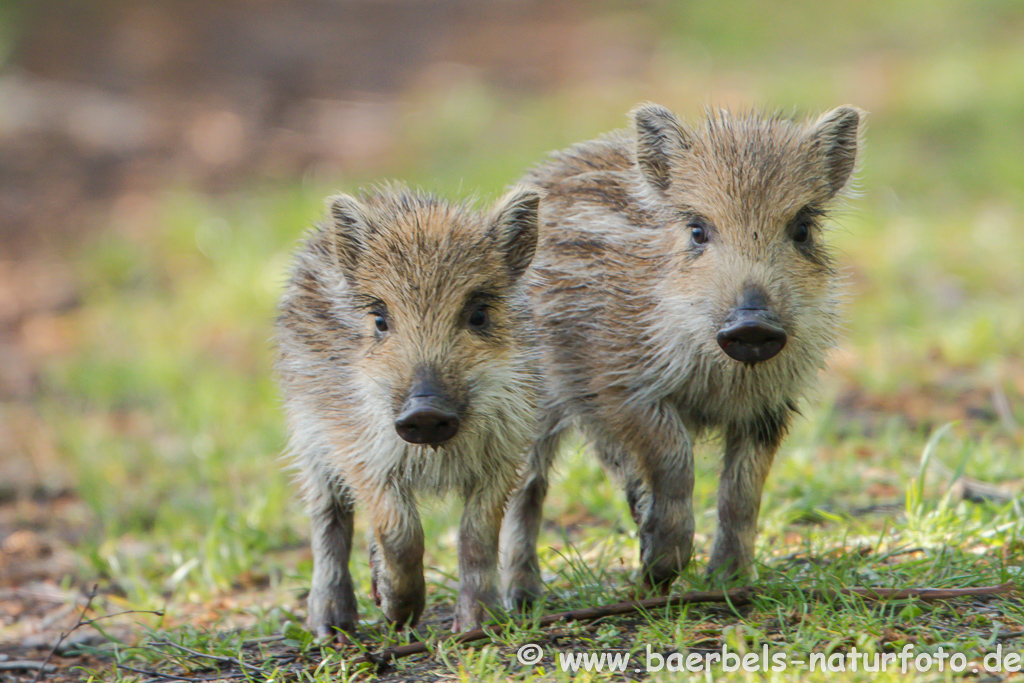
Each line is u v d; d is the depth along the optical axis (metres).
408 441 8.34
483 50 42.19
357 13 47.59
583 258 9.97
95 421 17.86
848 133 9.93
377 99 36.34
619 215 10.02
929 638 7.70
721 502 9.73
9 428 17.69
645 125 9.88
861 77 34.75
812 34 41.06
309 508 9.79
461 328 8.77
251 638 9.58
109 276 24.19
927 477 11.76
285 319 10.05
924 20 41.09
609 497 12.19
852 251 21.98
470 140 31.03
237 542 12.24
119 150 31.31
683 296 9.46
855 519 10.80
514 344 9.12
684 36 42.19
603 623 8.59
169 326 21.78
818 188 9.62
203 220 26.02
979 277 20.09
